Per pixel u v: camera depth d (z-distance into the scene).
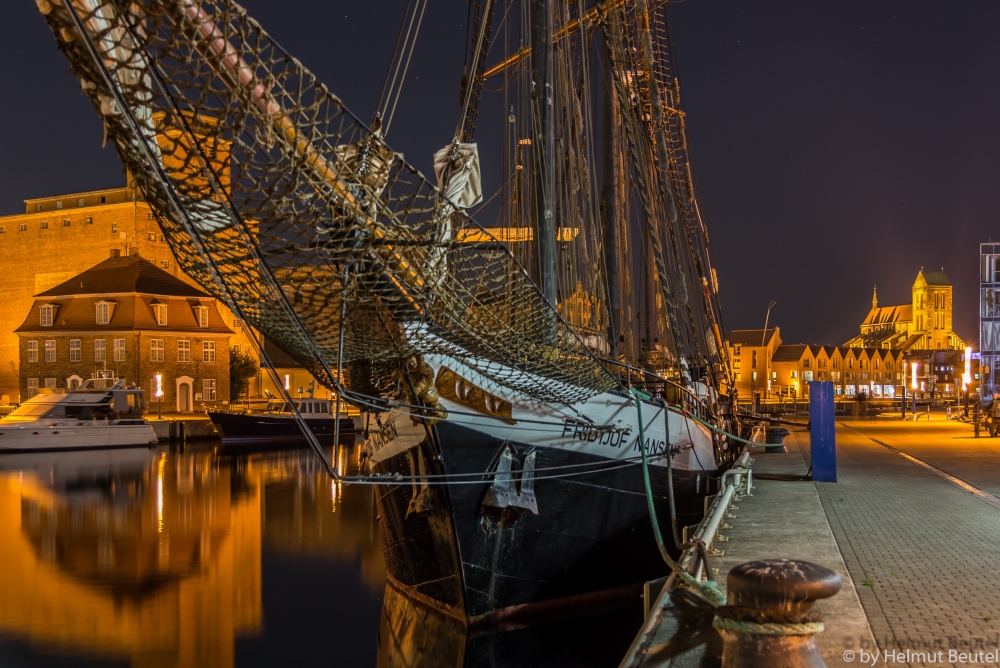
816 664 4.39
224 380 66.69
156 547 19.31
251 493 28.97
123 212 80.12
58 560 17.91
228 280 6.97
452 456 9.17
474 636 9.76
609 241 17.66
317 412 54.84
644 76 18.59
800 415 56.44
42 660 11.34
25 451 45.00
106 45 5.01
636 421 11.50
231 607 14.00
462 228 7.21
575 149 16.45
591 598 10.94
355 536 20.56
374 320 7.64
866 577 7.78
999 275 50.59
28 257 84.94
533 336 8.68
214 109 5.25
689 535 10.70
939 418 48.75
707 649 5.73
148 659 11.39
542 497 10.12
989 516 11.36
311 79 5.26
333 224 6.32
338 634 12.50
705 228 22.55
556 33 15.92
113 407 51.06
